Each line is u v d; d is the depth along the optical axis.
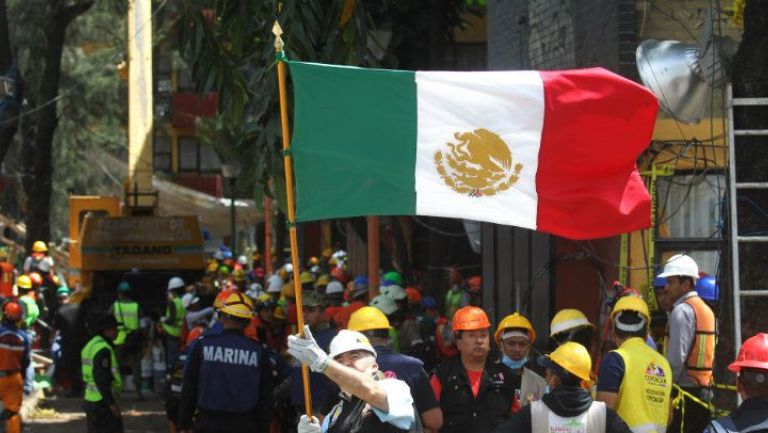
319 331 14.53
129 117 44.12
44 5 43.34
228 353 13.23
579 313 11.31
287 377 16.23
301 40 14.64
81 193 60.44
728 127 11.75
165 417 25.38
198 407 13.31
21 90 26.30
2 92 25.66
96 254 35.78
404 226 30.38
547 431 8.79
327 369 8.33
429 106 10.07
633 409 9.84
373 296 18.64
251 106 16.69
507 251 20.19
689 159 15.01
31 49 44.28
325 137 9.88
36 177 40.50
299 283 9.19
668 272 12.21
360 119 9.95
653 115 10.34
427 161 10.04
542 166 10.20
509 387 10.78
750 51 11.48
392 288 17.84
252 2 15.49
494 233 21.27
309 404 9.24
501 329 11.28
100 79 53.16
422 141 10.04
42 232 40.66
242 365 13.23
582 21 16.97
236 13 15.55
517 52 20.62
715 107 15.06
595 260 16.53
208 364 13.22
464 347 10.71
